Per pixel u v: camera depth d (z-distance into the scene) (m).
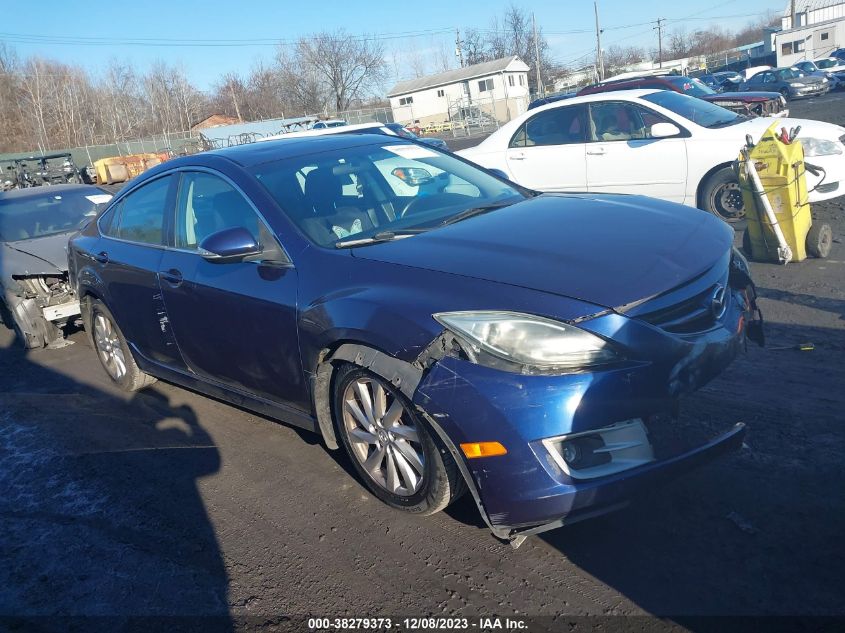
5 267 6.75
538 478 2.58
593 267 2.89
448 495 2.98
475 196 4.18
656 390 2.69
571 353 2.62
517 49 66.69
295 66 67.06
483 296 2.78
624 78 16.58
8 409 5.38
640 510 3.05
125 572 3.16
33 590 3.11
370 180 4.11
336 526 3.29
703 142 7.27
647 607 2.52
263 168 4.04
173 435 4.54
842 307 5.15
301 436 4.27
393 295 2.98
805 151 7.09
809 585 2.51
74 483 4.07
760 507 2.96
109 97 66.25
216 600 2.90
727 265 3.24
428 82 60.97
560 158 8.14
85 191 8.37
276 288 3.49
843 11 54.47
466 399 2.65
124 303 4.75
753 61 61.56
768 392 3.95
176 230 4.34
